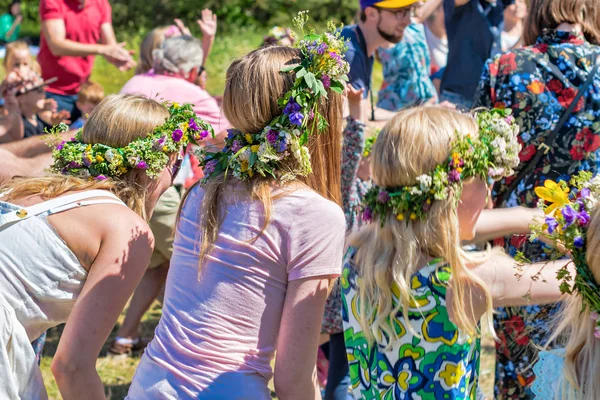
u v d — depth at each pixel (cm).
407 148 222
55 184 224
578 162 306
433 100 529
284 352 196
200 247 203
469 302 218
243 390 194
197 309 201
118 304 211
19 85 455
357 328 235
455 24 537
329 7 1605
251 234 198
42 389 219
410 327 221
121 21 1598
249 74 204
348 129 332
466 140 223
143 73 471
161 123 236
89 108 553
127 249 213
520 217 259
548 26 310
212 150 237
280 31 436
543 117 304
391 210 227
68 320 210
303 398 198
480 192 230
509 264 224
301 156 200
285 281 199
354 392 240
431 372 220
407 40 528
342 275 244
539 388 222
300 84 200
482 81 314
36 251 212
